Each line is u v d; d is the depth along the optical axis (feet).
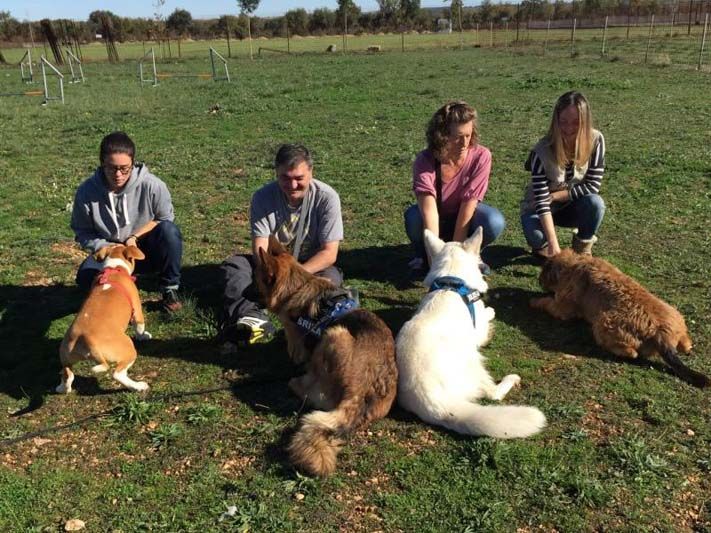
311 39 204.85
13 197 28.68
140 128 47.24
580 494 10.34
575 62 87.35
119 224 17.37
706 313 16.57
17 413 13.01
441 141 17.44
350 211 26.37
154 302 18.19
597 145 19.16
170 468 11.32
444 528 9.84
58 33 167.94
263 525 9.93
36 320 17.07
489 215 18.93
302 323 13.67
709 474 10.84
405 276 19.85
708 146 34.88
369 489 10.70
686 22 170.91
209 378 14.26
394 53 125.49
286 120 49.19
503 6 227.61
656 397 13.12
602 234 22.65
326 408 12.35
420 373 12.17
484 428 11.60
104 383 14.10
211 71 97.09
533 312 17.48
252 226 16.35
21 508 10.34
